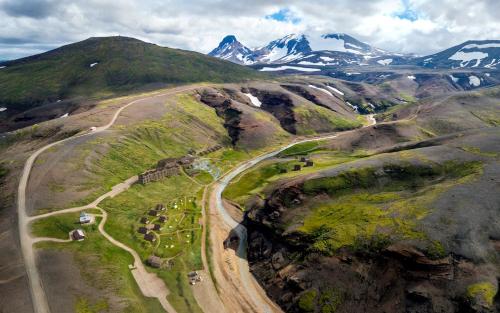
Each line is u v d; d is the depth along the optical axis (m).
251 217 110.25
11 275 75.56
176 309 75.69
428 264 70.06
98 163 133.25
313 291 76.88
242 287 85.56
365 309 70.62
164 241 100.69
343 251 80.50
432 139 132.88
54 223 95.69
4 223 93.81
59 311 67.62
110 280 79.50
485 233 73.81
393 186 100.56
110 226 102.19
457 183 90.06
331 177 105.38
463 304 64.12
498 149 103.06
